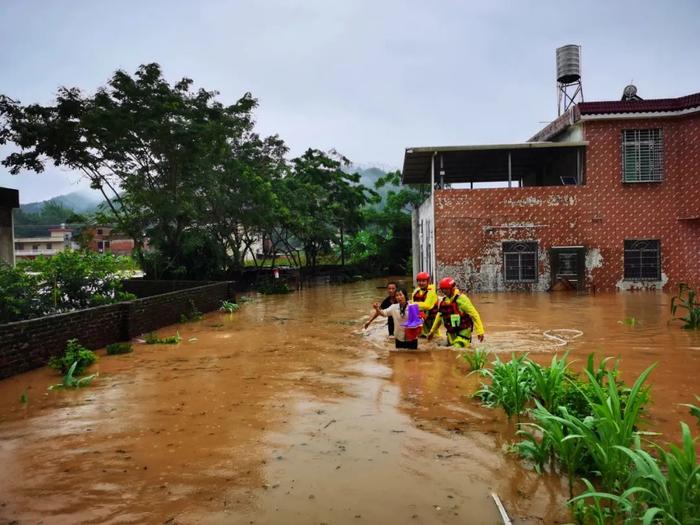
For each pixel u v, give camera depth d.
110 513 3.70
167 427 5.52
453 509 3.66
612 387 4.14
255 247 49.38
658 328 11.29
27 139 18.38
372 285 29.27
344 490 3.97
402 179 28.69
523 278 21.06
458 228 21.14
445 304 9.54
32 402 6.66
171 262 22.98
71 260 14.17
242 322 14.23
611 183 20.73
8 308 11.66
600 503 3.66
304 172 34.78
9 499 3.95
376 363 8.38
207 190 23.36
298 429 5.34
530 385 5.75
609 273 20.88
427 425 5.37
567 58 24.33
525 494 3.85
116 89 19.56
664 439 4.75
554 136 23.75
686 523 3.03
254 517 3.60
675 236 20.61
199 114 20.28
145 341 11.20
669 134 20.45
